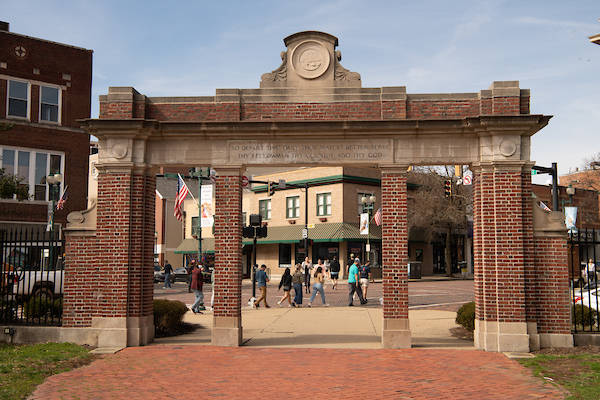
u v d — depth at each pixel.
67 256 13.23
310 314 19.06
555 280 12.53
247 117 13.56
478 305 12.69
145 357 11.46
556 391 8.48
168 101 13.64
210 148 13.39
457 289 31.89
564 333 12.41
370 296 27.02
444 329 15.42
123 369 10.30
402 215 12.91
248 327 15.85
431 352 12.02
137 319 12.94
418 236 45.91
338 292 30.08
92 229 13.21
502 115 12.39
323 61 13.64
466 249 52.78
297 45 13.70
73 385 9.02
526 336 12.14
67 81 30.86
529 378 9.43
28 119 29.39
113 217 13.10
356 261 22.62
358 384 9.03
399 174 13.03
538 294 12.53
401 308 12.64
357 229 40.75
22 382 9.02
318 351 12.12
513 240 12.47
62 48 30.84
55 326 13.20
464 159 12.95
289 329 15.45
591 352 11.71
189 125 13.15
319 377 9.55
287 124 13.00
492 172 12.71
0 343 12.81
